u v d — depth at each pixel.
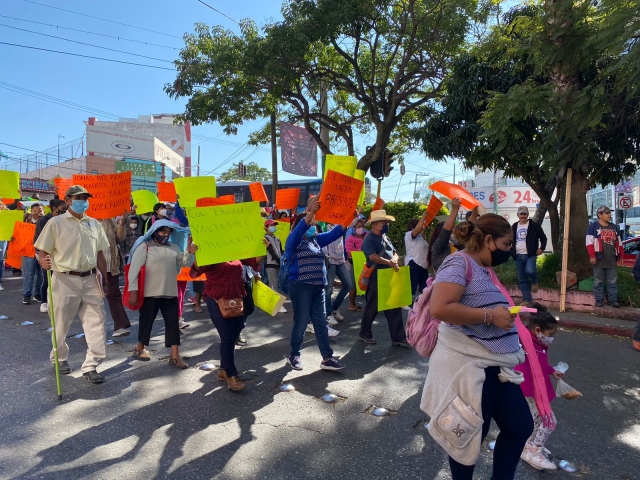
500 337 2.49
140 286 5.35
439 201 6.11
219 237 4.72
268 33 14.01
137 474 3.27
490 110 9.10
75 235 4.98
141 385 4.93
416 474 3.34
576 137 8.55
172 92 15.52
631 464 3.56
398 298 6.19
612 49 7.18
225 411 4.33
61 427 3.96
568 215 8.77
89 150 38.22
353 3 13.66
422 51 15.38
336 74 15.84
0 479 3.17
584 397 4.83
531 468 3.47
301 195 23.23
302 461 3.49
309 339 6.83
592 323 7.77
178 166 51.25
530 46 8.62
